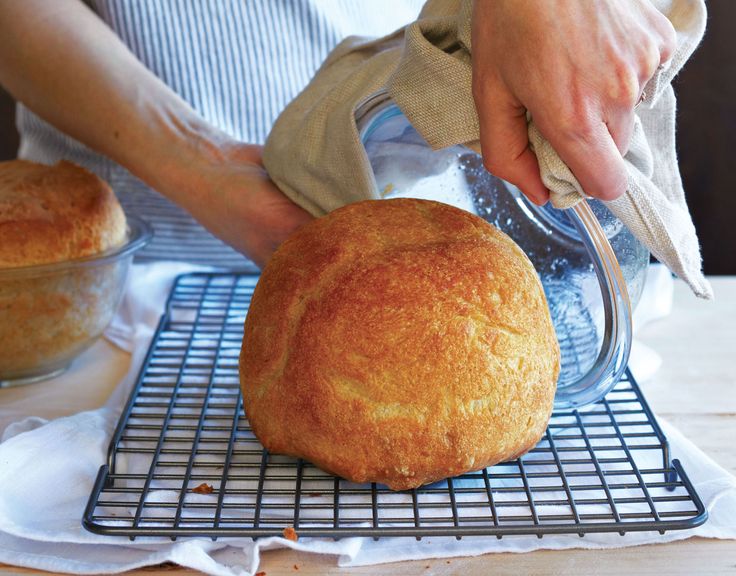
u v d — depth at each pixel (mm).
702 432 565
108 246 625
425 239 504
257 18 783
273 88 807
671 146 527
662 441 516
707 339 676
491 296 487
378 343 475
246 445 531
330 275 497
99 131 670
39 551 472
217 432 544
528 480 506
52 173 635
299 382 488
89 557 469
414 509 472
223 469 511
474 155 547
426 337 475
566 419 550
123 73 674
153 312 691
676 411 585
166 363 623
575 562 465
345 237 506
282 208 579
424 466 478
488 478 502
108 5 757
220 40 785
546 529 458
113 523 478
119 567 456
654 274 703
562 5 434
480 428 478
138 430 546
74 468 514
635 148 492
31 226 594
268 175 605
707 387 612
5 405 600
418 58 483
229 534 457
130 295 706
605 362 523
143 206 812
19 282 581
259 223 583
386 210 519
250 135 823
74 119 683
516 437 489
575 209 493
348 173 529
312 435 486
